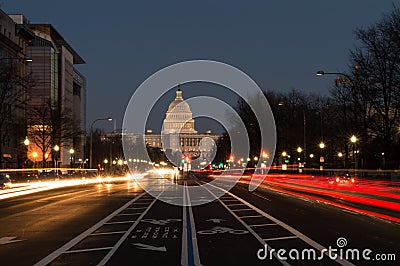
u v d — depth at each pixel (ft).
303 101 284.41
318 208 83.30
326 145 276.21
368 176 172.76
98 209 83.25
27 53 336.29
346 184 151.94
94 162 415.03
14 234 53.11
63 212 78.13
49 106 286.87
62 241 47.96
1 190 127.44
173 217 69.62
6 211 80.94
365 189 126.93
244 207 85.92
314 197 111.96
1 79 210.59
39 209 84.12
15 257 39.68
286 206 87.76
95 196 119.55
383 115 175.94
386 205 85.46
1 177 136.77
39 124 281.74
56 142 302.86
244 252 41.22
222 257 39.01
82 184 207.62
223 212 76.64
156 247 44.04
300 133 273.13
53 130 283.79
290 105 282.56
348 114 230.89
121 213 75.97
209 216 70.69
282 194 124.67
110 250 42.65
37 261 37.93
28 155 334.85
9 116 242.17
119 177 309.22
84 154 454.81
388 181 149.59
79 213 76.23
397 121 183.42
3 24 280.72
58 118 289.74
